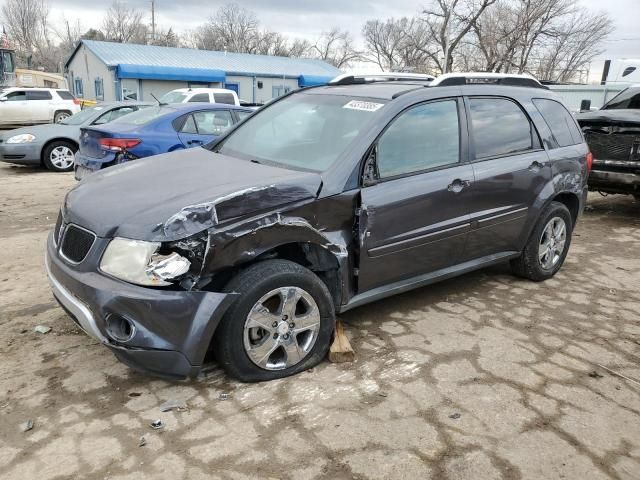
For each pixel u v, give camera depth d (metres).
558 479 2.63
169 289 2.93
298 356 3.41
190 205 3.05
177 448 2.74
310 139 4.02
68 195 3.64
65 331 3.94
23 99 21.92
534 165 4.76
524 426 3.01
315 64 38.38
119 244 2.98
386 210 3.70
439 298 4.75
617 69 22.70
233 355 3.15
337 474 2.60
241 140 4.46
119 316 2.91
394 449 2.78
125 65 28.55
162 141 7.85
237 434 2.86
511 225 4.69
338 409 3.09
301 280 3.29
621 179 7.36
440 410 3.12
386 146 3.81
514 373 3.56
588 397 3.33
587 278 5.44
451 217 4.14
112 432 2.85
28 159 11.58
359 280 3.71
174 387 3.26
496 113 4.61
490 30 33.78
